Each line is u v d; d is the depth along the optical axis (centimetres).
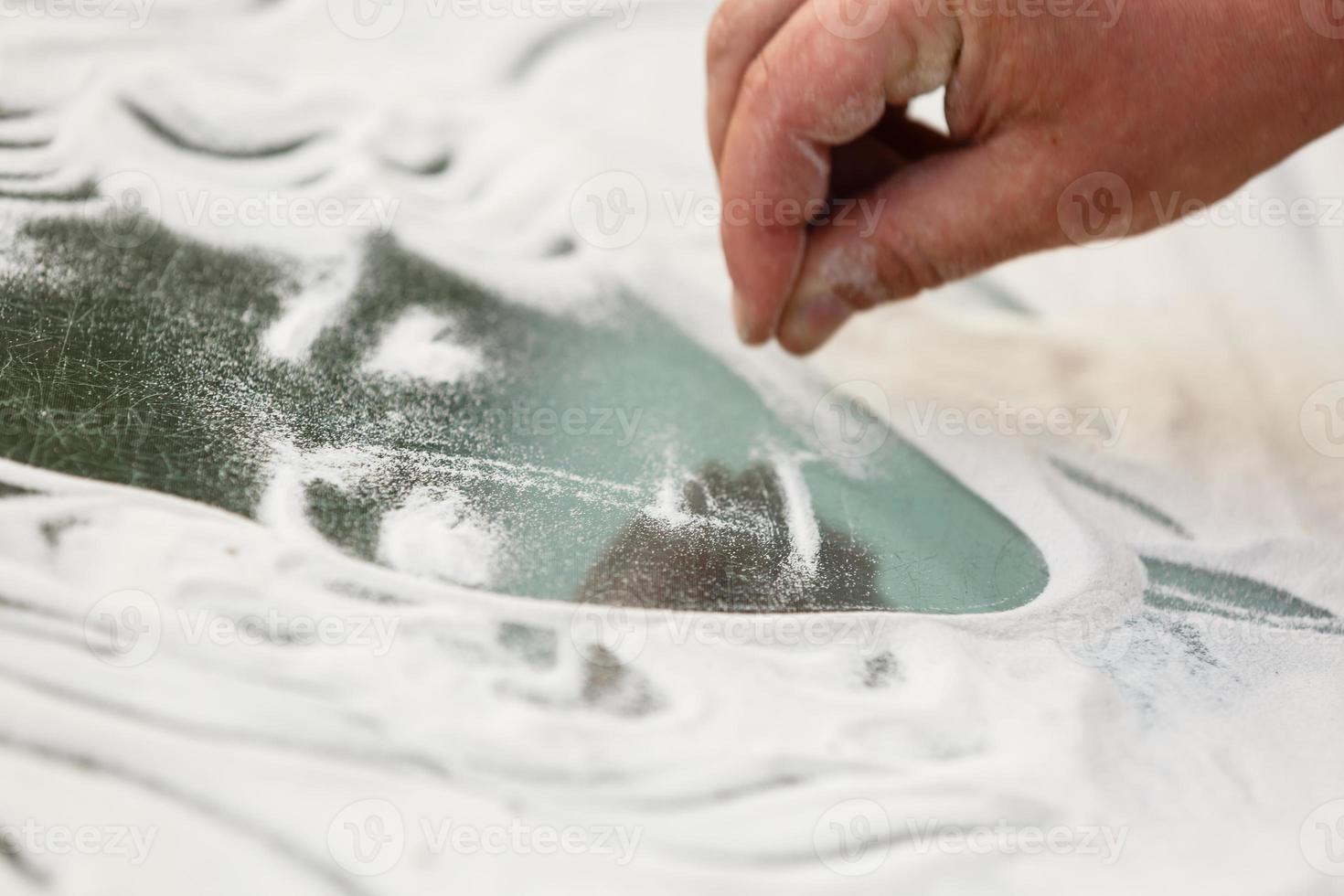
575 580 65
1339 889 52
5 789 50
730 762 56
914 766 57
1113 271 97
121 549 62
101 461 67
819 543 70
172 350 75
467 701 57
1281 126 73
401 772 53
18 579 59
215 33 103
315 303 81
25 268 79
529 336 83
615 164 99
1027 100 72
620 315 86
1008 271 96
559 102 105
